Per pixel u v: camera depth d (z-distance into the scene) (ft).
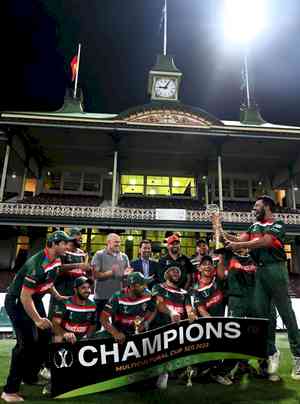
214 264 18.80
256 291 15.84
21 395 12.38
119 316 14.74
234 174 84.94
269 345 15.17
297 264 71.61
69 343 12.41
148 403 11.40
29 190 79.10
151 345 13.10
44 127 64.90
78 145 74.02
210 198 80.94
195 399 11.88
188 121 67.56
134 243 71.97
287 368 17.34
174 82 78.13
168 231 63.82
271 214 16.20
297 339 14.84
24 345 12.53
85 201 73.82
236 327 13.78
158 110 67.62
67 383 12.10
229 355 13.43
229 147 73.77
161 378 13.38
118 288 20.01
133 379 12.60
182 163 81.00
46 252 13.42
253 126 67.97
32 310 12.15
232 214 64.49
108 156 78.07
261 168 83.15
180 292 15.56
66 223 62.69
